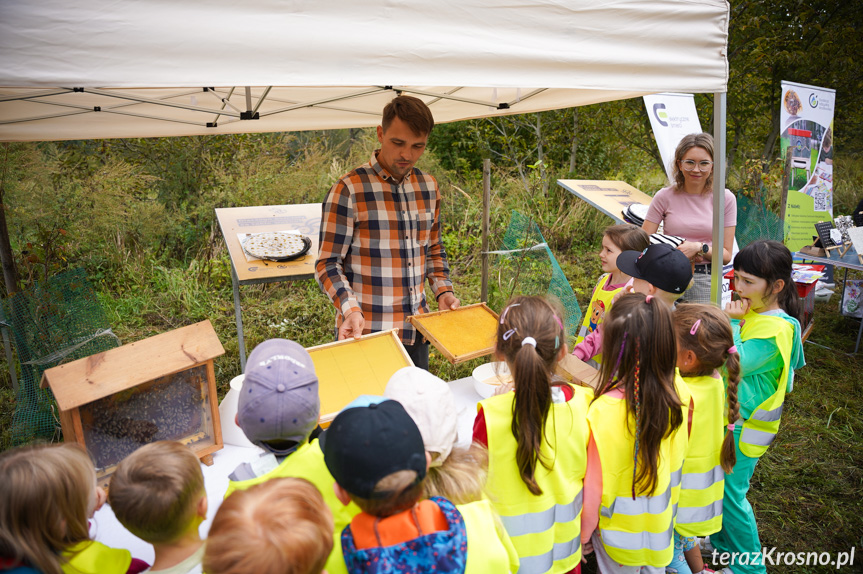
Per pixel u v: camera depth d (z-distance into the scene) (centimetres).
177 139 612
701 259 296
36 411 259
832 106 572
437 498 115
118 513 108
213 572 80
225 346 427
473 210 664
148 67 129
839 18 683
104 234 551
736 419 174
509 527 144
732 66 677
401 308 235
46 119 314
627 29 191
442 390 130
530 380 134
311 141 811
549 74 179
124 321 467
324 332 462
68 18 121
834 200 894
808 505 265
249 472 138
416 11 157
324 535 87
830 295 535
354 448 96
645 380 150
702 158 294
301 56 144
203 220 609
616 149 834
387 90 291
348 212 224
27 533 102
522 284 343
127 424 151
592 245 720
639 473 153
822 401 358
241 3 137
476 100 306
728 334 170
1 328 286
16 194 521
